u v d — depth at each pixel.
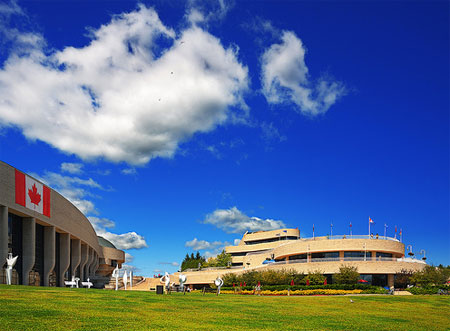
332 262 79.75
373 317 32.91
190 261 159.25
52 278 72.88
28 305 23.81
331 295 63.06
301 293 65.06
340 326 26.17
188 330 20.38
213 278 101.38
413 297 55.75
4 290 30.52
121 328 19.50
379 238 86.56
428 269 73.75
